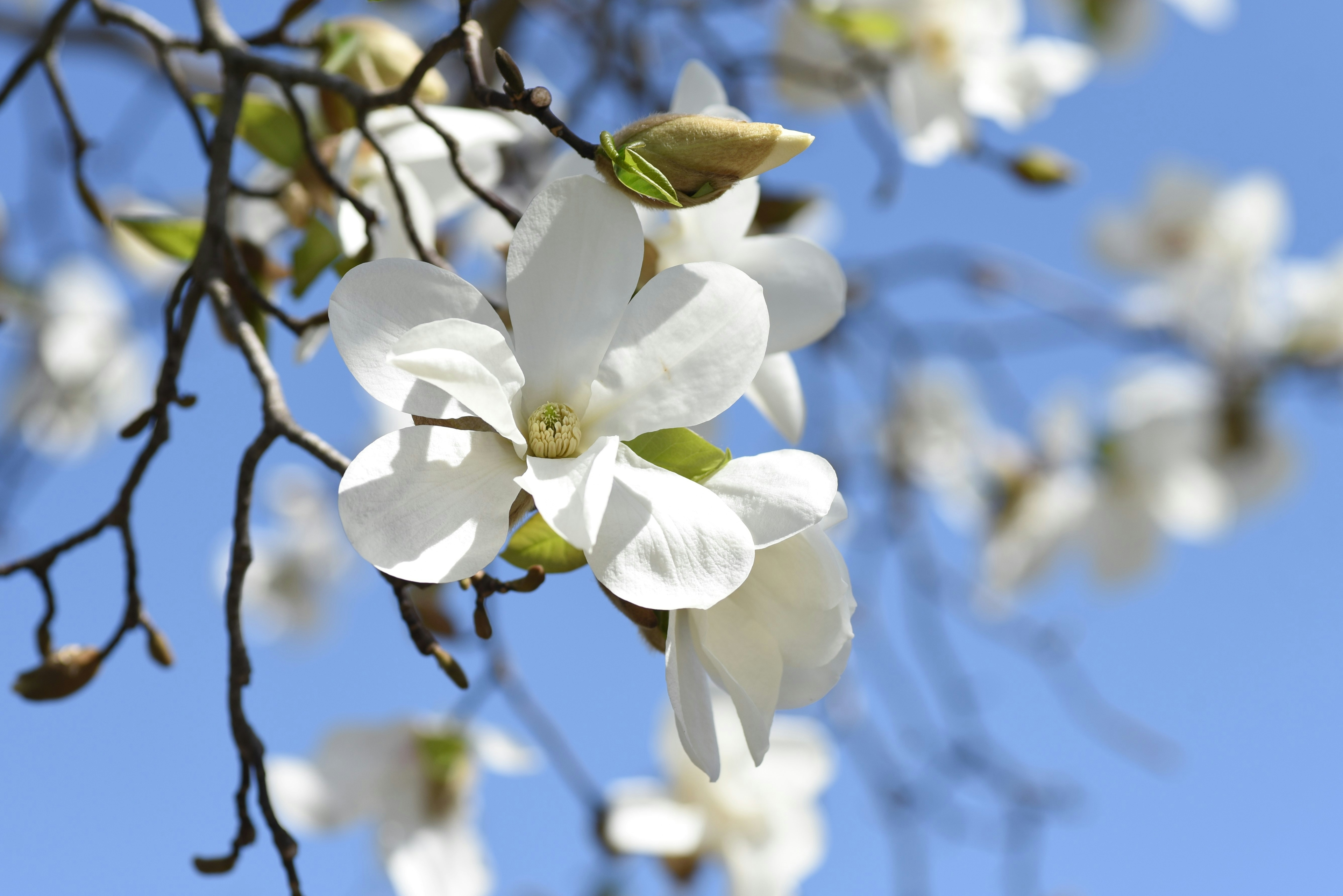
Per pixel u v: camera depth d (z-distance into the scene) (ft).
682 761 6.73
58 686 4.55
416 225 4.60
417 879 6.15
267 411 4.28
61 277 8.90
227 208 4.48
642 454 4.05
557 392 4.06
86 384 8.91
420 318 4.03
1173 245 10.36
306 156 4.66
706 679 4.05
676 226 4.36
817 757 6.89
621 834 6.38
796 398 4.40
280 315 4.45
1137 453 9.78
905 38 6.68
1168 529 9.86
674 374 4.06
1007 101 6.68
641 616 4.09
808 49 7.38
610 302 4.06
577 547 4.00
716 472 4.05
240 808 4.34
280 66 4.50
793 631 4.08
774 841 6.71
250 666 4.31
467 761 6.41
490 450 4.04
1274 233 10.17
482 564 3.99
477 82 4.27
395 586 4.16
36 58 4.85
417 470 4.00
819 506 4.01
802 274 4.36
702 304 4.07
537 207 4.06
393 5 6.69
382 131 4.60
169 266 6.94
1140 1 8.29
